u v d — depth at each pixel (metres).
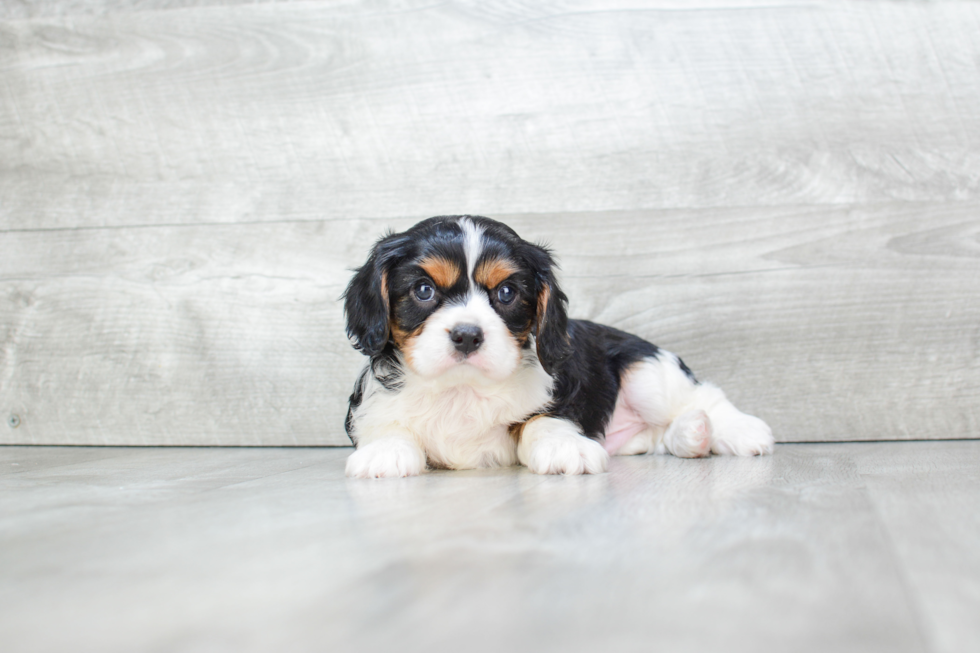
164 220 2.72
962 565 0.85
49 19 2.76
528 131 2.62
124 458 2.27
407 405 1.99
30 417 2.73
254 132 2.70
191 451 2.51
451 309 1.86
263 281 2.67
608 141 2.59
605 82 2.59
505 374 1.85
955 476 1.54
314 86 2.68
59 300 2.73
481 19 2.62
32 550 0.99
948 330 2.46
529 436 1.93
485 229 1.97
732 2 2.56
